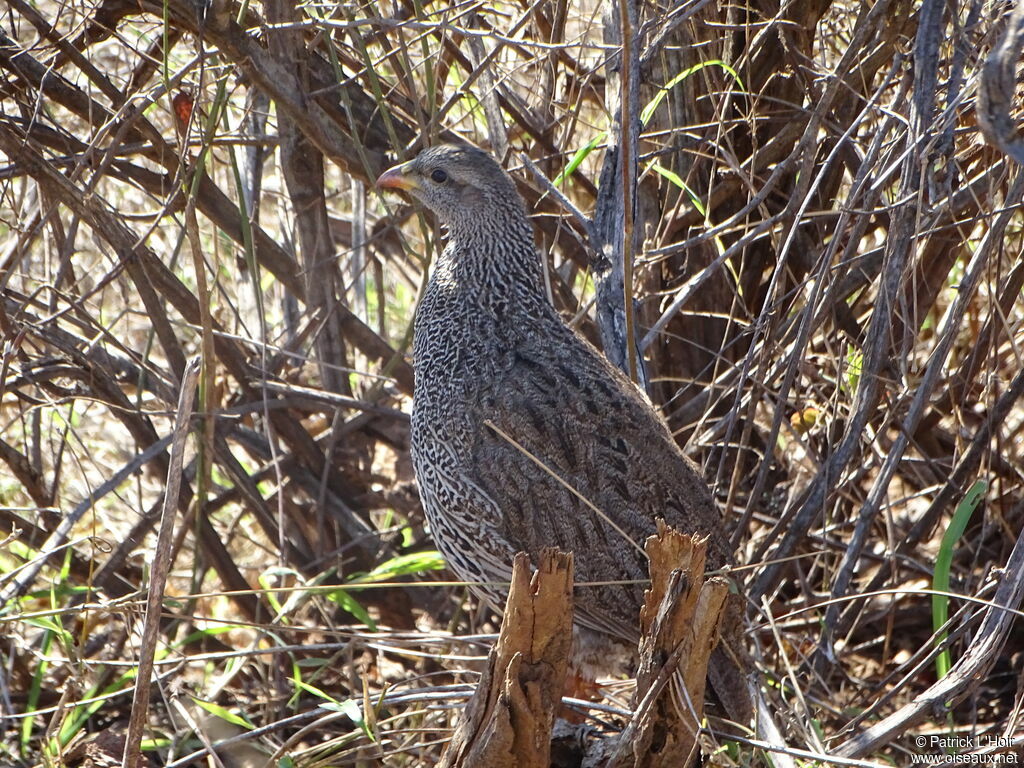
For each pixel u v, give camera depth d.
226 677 9.94
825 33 11.89
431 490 9.17
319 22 9.19
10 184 11.12
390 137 9.70
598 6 10.51
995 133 5.55
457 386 9.06
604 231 9.63
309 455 11.55
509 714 6.60
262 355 10.46
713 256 11.12
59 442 12.72
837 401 10.02
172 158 9.97
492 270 9.41
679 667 6.75
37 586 11.42
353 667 9.95
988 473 9.91
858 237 9.53
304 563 11.57
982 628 8.24
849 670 11.04
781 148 10.64
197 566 10.32
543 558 6.39
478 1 9.78
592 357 9.23
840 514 11.81
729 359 11.56
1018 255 10.37
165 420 13.20
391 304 15.05
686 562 6.66
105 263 13.47
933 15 8.11
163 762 9.78
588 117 12.79
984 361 11.09
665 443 9.03
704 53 10.56
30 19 9.55
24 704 10.17
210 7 8.73
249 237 9.58
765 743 7.66
